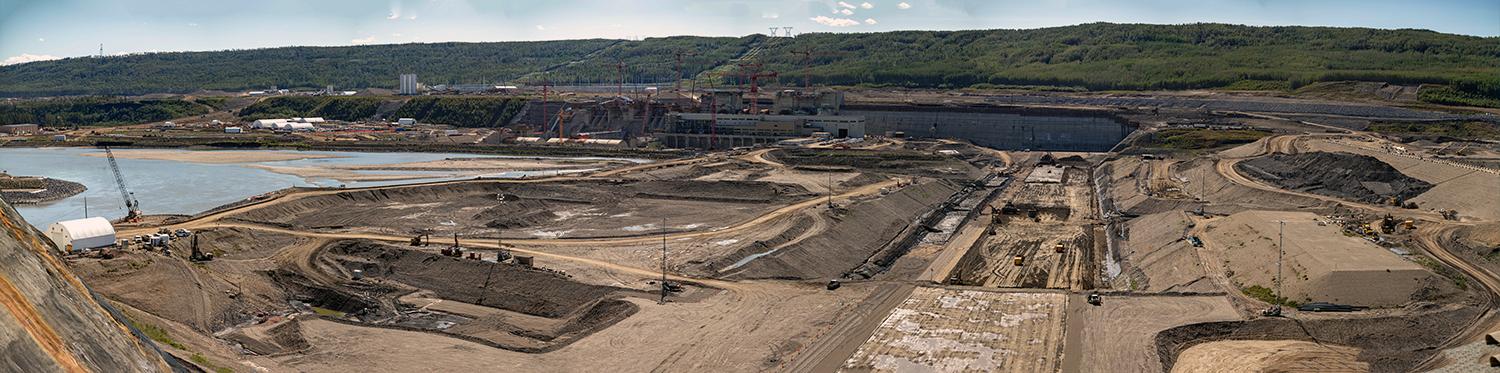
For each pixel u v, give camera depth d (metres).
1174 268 139.88
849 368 96.94
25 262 55.59
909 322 112.12
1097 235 181.50
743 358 100.00
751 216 187.62
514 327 116.25
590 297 125.75
